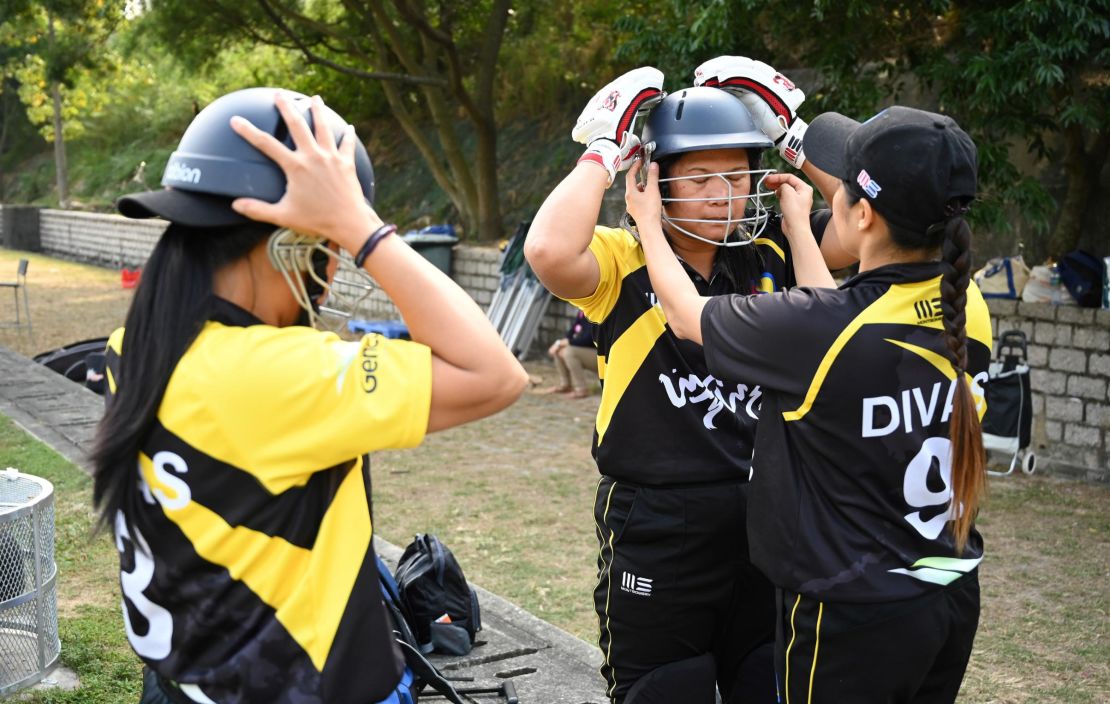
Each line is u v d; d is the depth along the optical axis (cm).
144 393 139
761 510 195
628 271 235
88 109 2767
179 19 1276
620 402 238
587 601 503
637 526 239
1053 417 726
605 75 1477
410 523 625
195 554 141
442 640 380
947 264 180
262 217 137
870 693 188
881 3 706
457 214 1540
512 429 876
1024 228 821
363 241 140
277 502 139
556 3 1418
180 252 143
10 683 326
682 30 777
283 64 1947
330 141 140
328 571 144
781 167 719
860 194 188
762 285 249
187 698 144
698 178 227
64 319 1520
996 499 664
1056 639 458
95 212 2506
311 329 145
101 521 147
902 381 185
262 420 137
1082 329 705
